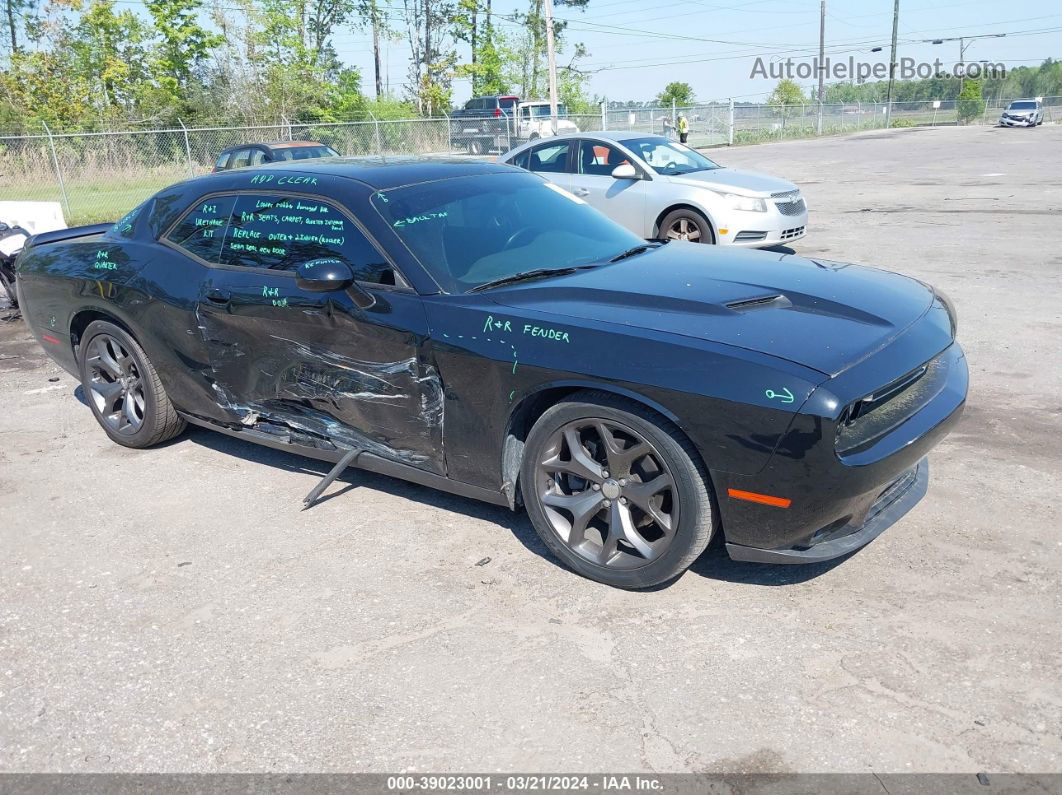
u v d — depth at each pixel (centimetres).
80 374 518
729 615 311
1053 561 335
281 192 413
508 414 337
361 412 385
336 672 293
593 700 271
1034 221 1171
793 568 340
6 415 579
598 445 330
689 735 253
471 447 354
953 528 364
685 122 3581
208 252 435
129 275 460
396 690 282
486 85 4809
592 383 309
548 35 3219
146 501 436
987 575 327
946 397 335
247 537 392
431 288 358
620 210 1022
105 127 3009
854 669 278
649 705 267
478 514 402
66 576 367
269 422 434
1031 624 295
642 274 369
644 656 291
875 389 285
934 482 409
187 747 262
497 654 297
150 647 314
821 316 323
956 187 1641
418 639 308
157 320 449
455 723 265
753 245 962
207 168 2317
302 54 3662
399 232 373
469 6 4600
